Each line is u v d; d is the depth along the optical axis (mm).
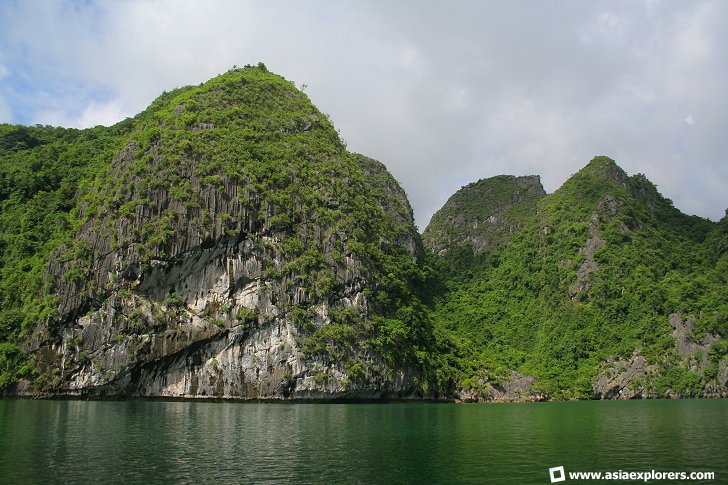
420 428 48469
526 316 129250
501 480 29219
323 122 112812
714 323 106500
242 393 77812
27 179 95875
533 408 74750
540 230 148875
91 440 39219
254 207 85125
